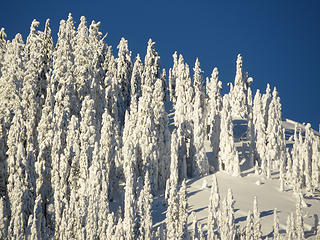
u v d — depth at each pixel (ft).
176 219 492.95
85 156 558.97
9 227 465.47
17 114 591.78
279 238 524.11
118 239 456.45
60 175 549.95
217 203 544.62
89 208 478.18
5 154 566.77
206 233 512.22
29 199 498.69
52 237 495.82
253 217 574.97
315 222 579.48
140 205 490.90
